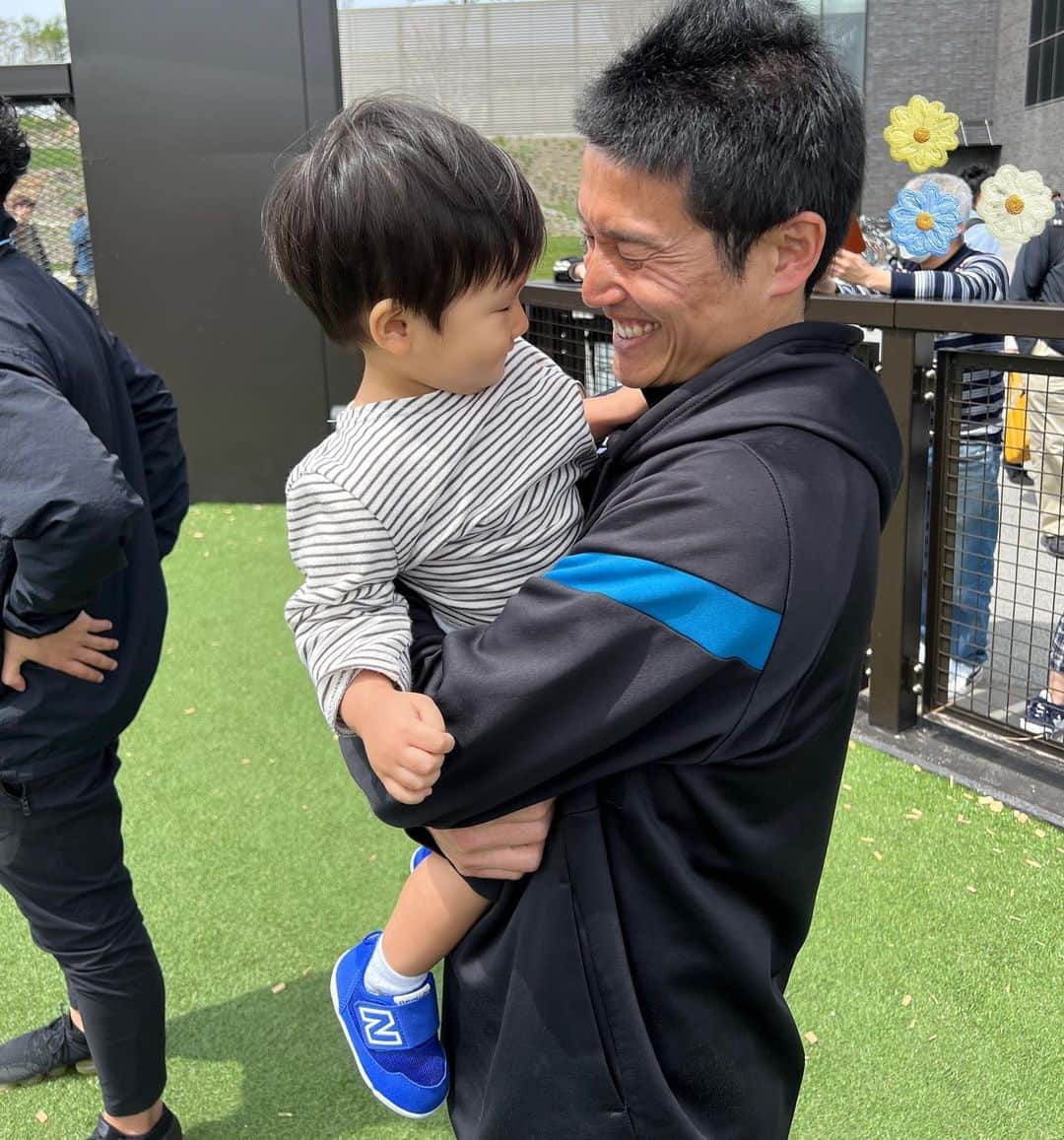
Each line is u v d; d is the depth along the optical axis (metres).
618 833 1.00
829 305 3.21
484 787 0.96
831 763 1.06
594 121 0.99
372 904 2.80
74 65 5.95
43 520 1.42
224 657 4.32
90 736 1.70
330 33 5.79
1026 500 4.41
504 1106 1.05
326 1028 2.41
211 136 5.96
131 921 1.88
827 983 2.45
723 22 0.95
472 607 1.13
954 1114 2.12
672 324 1.02
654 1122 1.01
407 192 1.01
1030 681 3.54
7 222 1.71
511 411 1.14
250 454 6.37
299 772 3.45
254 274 6.10
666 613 0.89
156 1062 1.96
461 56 6.46
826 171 0.96
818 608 0.92
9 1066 2.28
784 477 0.92
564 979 1.01
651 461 0.99
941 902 2.70
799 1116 2.13
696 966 1.02
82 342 1.73
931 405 3.20
